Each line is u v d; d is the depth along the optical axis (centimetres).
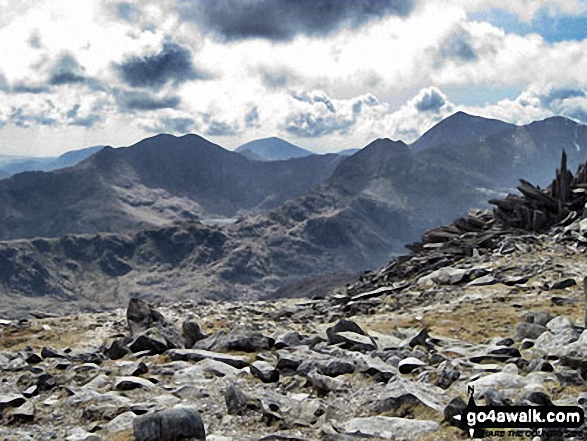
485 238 5144
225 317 3909
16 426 1633
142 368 2128
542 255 4406
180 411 1384
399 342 2466
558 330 2103
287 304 4709
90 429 1538
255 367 2009
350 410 1620
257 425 1516
